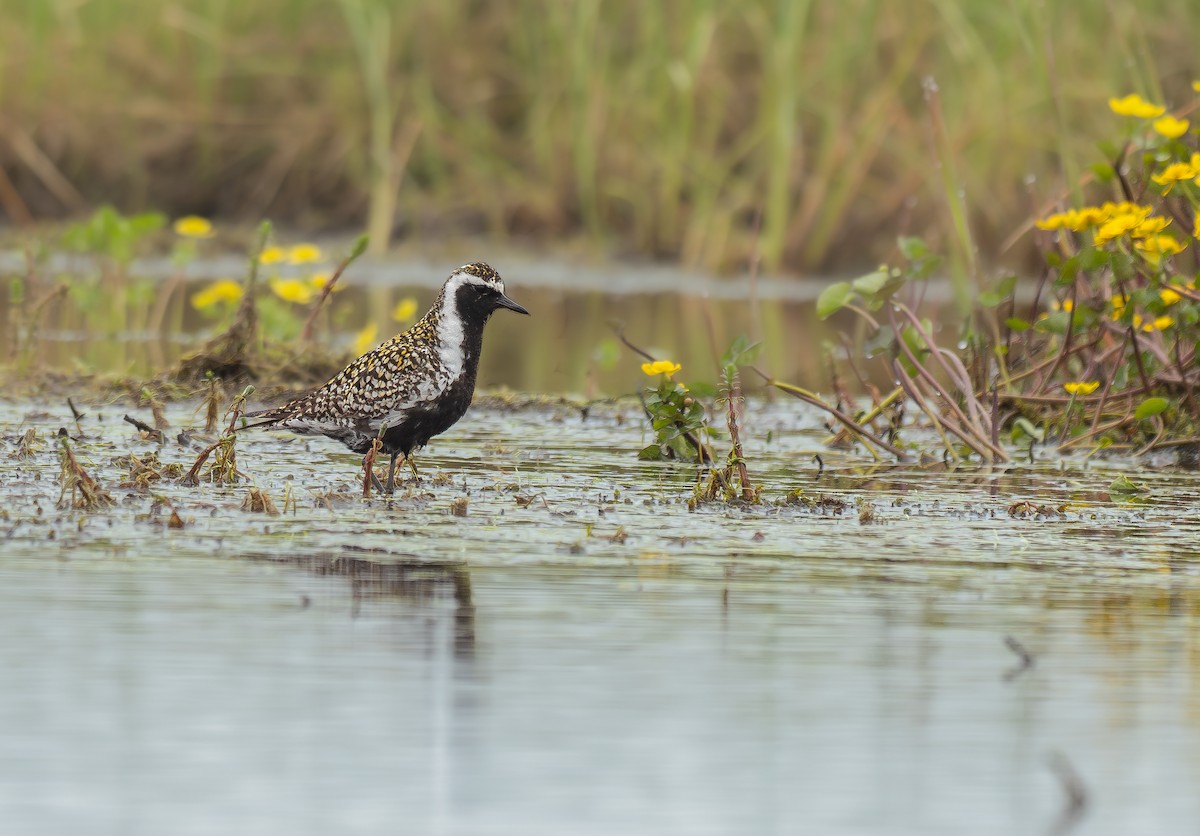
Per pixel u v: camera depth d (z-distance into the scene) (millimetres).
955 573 9312
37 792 5895
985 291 15727
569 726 6633
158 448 12953
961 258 20938
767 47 27703
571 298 24750
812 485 12211
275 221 29094
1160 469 13305
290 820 5711
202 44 29188
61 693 6855
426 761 6246
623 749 6418
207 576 8758
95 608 8078
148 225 20969
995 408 13773
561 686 7094
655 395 12844
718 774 6199
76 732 6445
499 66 29281
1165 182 13375
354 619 8000
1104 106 26188
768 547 9891
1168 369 14359
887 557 9680
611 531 10195
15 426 13867
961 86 27000
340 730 6527
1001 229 26297
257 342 16688
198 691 6922
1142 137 14031
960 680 7332
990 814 5910
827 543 10047
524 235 28766
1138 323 14234
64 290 17750
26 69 28906
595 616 8172
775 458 13633
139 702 6773
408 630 7840
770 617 8242
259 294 20844
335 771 6133
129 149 29000
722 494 11352
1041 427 14867
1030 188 16422
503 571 9039
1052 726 6770
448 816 5773
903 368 14219
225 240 28156
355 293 24156
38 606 8094
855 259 27219
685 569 9227
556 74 28797
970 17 27188
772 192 26906
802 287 26422
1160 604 8688
